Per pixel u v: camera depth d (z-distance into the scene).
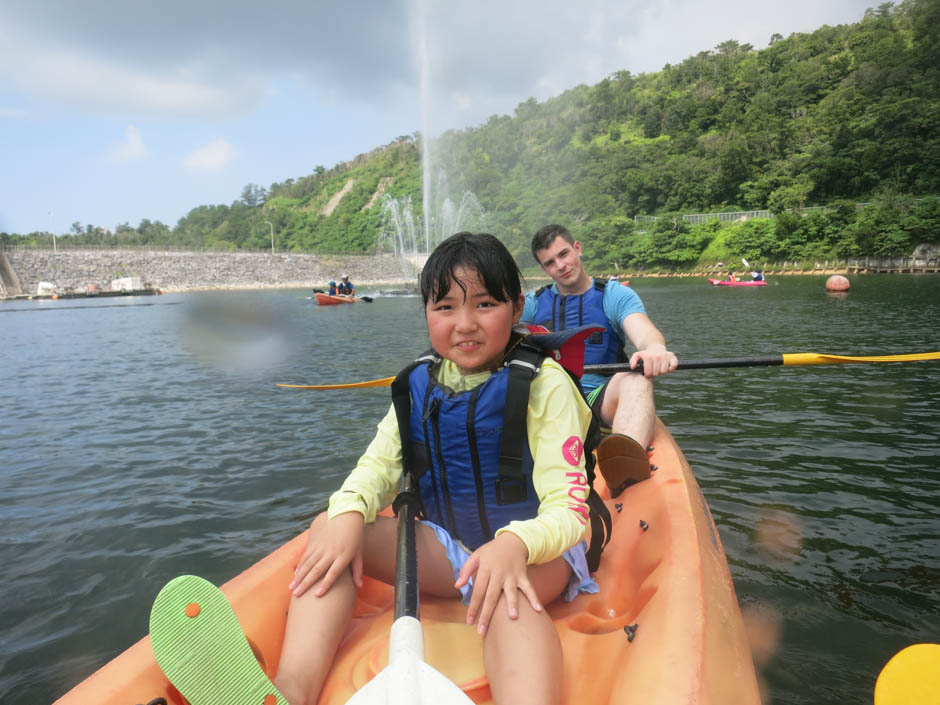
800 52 106.44
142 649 1.33
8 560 3.32
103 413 6.86
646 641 1.26
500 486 1.52
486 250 1.40
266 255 90.12
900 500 3.54
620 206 83.00
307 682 1.27
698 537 1.78
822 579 2.67
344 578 1.43
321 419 6.08
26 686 2.31
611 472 2.41
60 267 76.25
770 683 2.01
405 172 132.00
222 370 9.63
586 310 3.36
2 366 10.98
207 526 3.66
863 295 22.39
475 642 1.44
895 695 1.26
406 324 17.06
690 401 6.16
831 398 6.18
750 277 46.00
